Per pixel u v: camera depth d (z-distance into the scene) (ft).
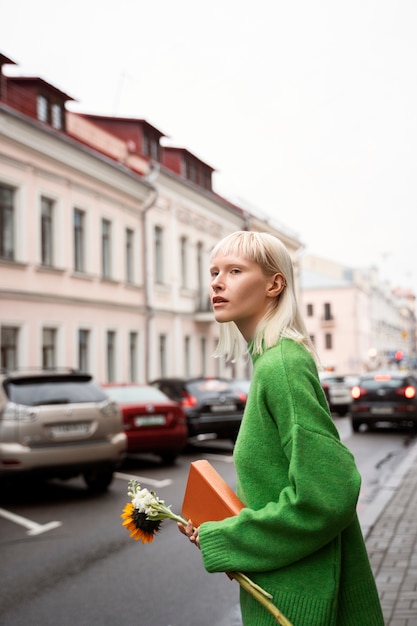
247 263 6.59
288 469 6.05
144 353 91.25
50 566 20.80
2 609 16.83
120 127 100.53
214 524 6.07
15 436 30.14
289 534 5.76
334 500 5.67
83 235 78.95
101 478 34.17
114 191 85.05
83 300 76.74
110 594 18.04
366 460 46.62
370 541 22.08
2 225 65.31
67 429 31.17
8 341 65.57
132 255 90.79
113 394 43.24
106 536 24.73
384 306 335.26
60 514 28.60
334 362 255.50
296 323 6.63
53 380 32.24
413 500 30.35
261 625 6.01
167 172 96.84
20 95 72.02
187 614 16.48
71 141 72.74
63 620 16.06
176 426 43.52
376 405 67.15
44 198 71.87
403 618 14.62
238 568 5.90
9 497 32.89
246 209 136.56
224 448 54.65
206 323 113.19
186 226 106.63
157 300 96.27
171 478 38.24
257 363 6.38
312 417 5.90
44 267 69.87
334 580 5.92
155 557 21.95
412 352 456.86
